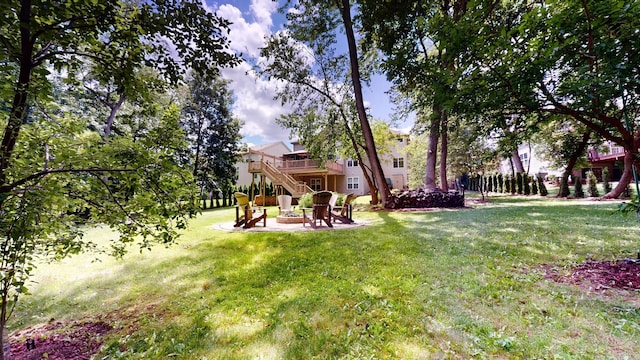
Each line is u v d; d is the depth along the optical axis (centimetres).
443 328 204
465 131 1335
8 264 156
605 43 228
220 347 194
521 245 413
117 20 186
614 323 196
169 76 229
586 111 284
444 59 332
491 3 323
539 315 213
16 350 199
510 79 275
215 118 1909
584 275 285
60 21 169
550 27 248
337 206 1160
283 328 215
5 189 152
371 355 179
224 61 240
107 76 212
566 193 1245
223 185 1939
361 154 1377
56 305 272
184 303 270
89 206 201
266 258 419
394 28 897
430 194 1085
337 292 279
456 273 313
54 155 177
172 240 230
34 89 171
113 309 263
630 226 496
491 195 1709
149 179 192
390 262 371
